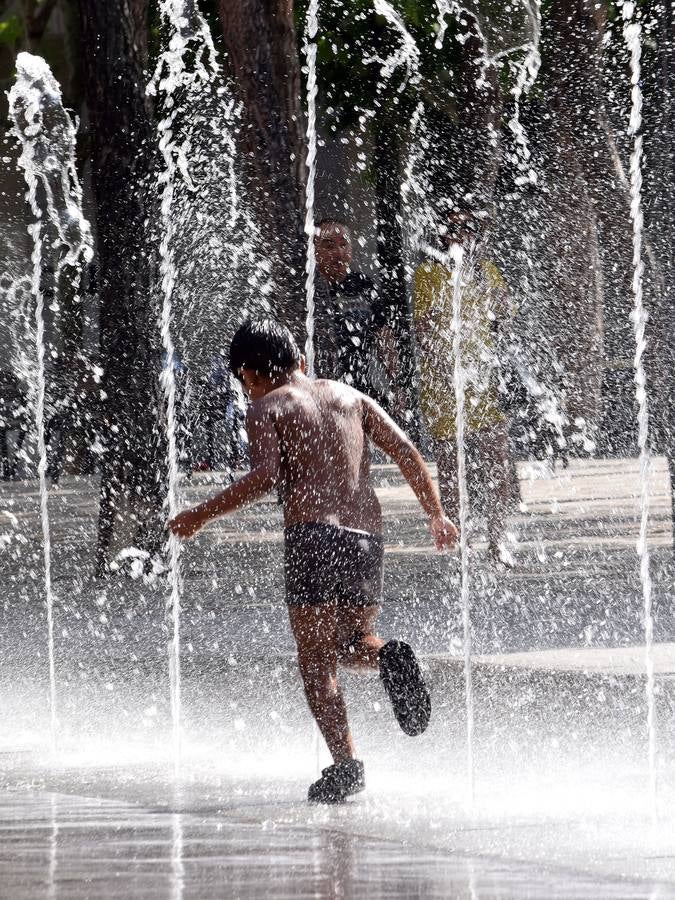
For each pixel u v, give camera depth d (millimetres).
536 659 16828
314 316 28141
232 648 18609
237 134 29234
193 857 10188
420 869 9742
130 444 27844
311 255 28219
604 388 41594
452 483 24984
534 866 9820
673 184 24594
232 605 22984
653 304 25406
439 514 13266
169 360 28047
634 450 42844
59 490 46531
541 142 40688
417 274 24688
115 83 27953
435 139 44188
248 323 13289
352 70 43812
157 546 27625
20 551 32094
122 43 27922
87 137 36531
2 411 49438
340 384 13344
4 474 50688
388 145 45125
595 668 16094
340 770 12359
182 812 11953
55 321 43969
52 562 30062
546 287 40312
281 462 12836
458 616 20719
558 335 40250
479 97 41594
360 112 45062
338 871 9703
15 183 48562
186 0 31328
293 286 28594
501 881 9367
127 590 25656
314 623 12727
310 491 12805
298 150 28953
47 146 36062
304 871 9703
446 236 24672
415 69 43438
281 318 28656
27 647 20156
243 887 9234
